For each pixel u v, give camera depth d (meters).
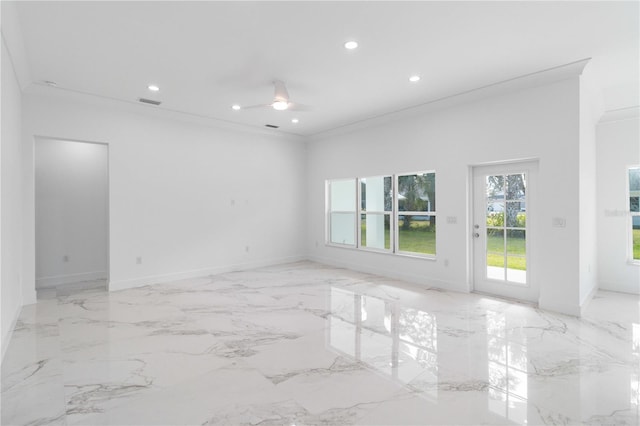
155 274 5.58
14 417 2.08
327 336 3.35
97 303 4.48
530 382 2.46
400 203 10.04
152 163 5.55
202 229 6.14
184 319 3.85
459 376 2.55
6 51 3.14
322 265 7.19
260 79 4.23
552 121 4.05
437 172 5.24
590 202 4.57
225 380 2.51
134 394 2.33
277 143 7.28
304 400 2.25
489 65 3.84
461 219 4.95
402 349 3.04
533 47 3.41
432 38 3.23
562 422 2.01
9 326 3.36
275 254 7.24
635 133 4.80
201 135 6.14
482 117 4.69
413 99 5.00
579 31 3.11
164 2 2.64
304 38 3.23
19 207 4.17
